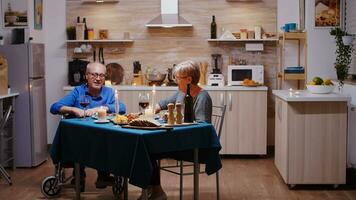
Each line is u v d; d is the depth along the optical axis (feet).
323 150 16.79
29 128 20.29
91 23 24.36
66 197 16.14
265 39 23.27
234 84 22.88
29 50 20.06
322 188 17.19
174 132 11.69
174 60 24.21
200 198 16.03
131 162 11.14
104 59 24.45
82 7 24.31
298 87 23.47
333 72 21.24
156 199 13.42
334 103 16.60
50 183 16.19
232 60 23.91
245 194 16.51
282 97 17.26
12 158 20.03
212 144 12.60
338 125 16.70
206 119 13.79
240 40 23.34
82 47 23.98
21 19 22.16
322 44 21.20
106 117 13.85
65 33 24.39
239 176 19.06
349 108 17.98
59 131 13.76
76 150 13.30
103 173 15.94
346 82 18.37
